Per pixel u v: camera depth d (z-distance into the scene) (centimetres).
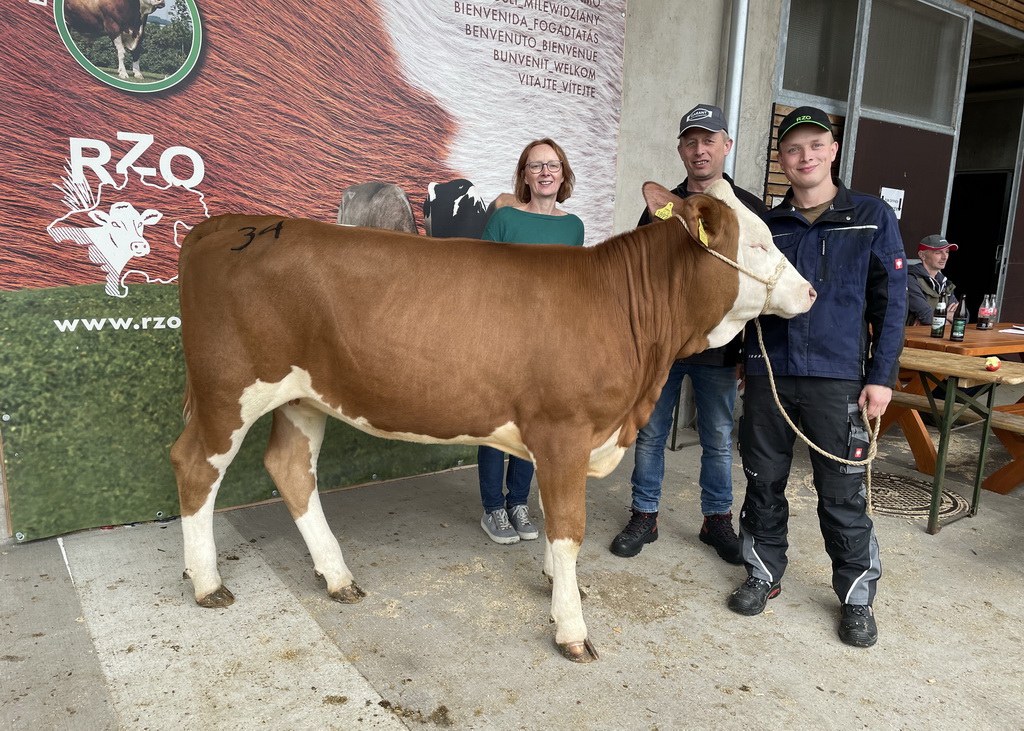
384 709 212
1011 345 462
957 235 1140
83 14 291
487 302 231
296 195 354
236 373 242
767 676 236
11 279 293
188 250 250
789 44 547
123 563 297
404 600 277
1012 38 740
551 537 242
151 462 336
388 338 229
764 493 276
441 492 398
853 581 261
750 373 273
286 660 235
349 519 355
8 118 283
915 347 466
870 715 217
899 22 600
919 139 632
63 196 299
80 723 201
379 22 362
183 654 236
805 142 251
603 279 242
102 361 317
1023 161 788
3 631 244
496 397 234
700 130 307
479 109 404
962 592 297
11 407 300
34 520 313
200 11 315
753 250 240
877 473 454
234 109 331
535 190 317
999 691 231
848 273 251
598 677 232
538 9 416
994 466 480
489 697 220
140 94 308
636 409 260
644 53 482
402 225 389
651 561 321
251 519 349
